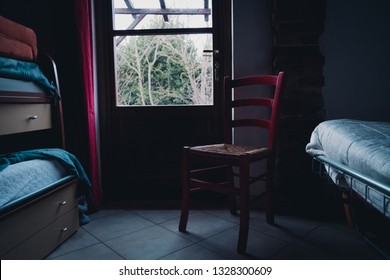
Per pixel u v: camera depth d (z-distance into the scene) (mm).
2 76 1452
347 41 2188
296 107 2092
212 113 2473
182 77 2496
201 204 2385
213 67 2430
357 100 2221
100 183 2432
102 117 2520
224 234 1792
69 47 2111
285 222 1965
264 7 2211
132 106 2512
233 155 1613
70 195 1740
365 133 1269
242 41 2236
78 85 2129
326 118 2244
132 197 2562
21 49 1629
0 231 1176
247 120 2047
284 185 2123
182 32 2441
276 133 1851
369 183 975
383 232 1725
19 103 1568
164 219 2059
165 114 2500
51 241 1539
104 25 2471
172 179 2521
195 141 2510
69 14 2090
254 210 2227
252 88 2260
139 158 2553
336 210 2154
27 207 1331
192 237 1749
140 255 1526
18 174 1351
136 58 2514
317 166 2098
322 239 1701
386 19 2166
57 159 1687
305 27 2051
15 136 1934
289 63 2076
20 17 2225
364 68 2199
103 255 1525
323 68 2211
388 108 2213
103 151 2541
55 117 1906
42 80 1755
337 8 2178
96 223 1986
